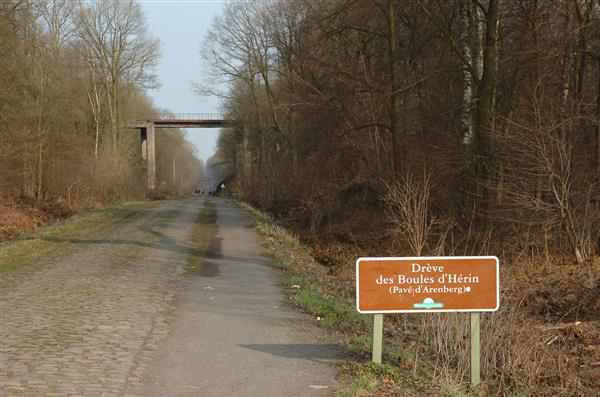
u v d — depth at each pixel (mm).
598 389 7465
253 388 6059
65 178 41469
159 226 26578
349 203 30094
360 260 6277
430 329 8906
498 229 18875
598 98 19594
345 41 25984
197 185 168750
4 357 6883
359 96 26469
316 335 8430
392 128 23344
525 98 19891
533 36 19750
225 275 14195
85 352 7168
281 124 45656
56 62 39375
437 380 6445
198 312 9812
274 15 40938
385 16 22953
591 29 18516
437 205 21234
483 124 18891
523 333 9031
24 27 34656
